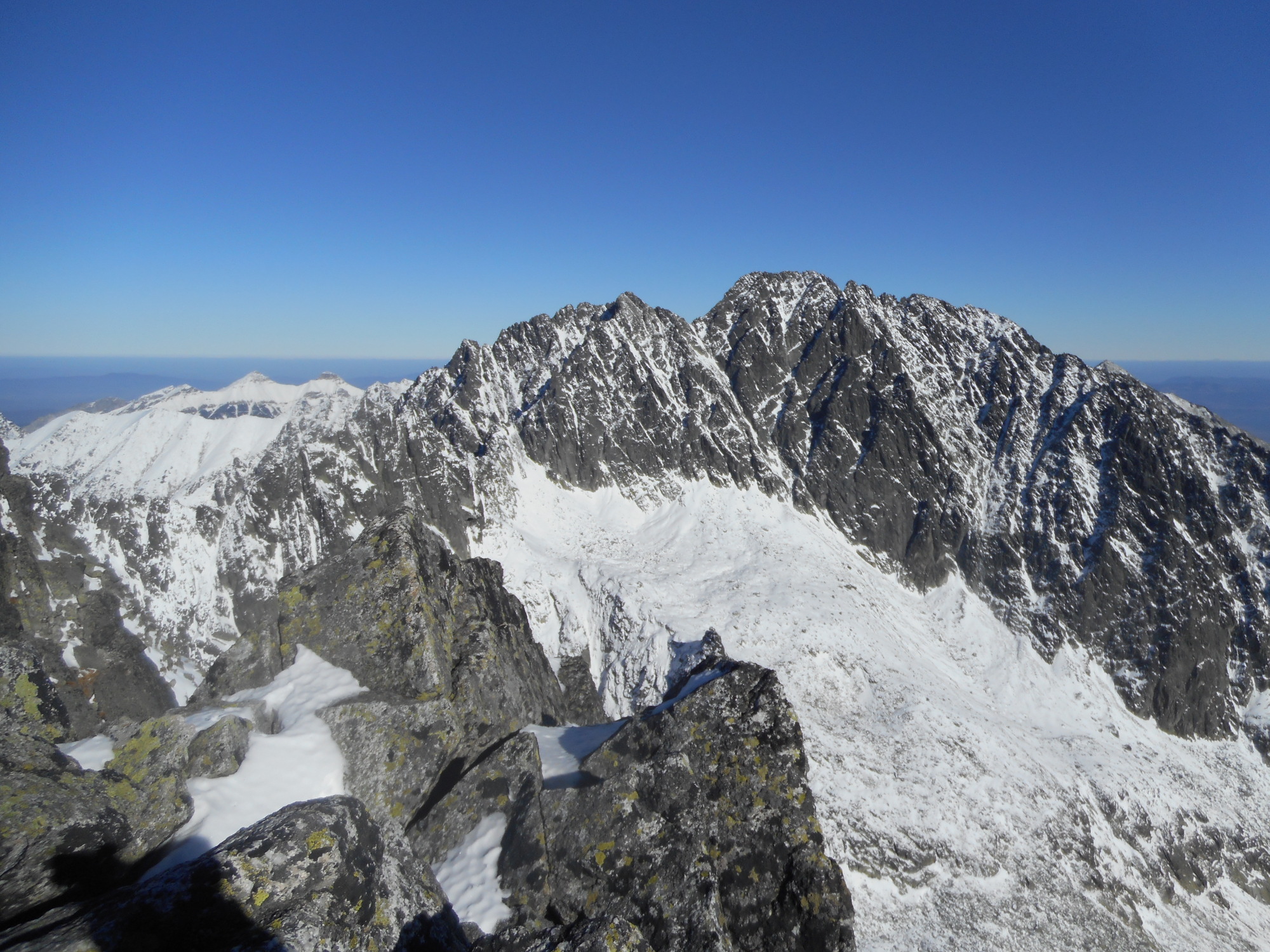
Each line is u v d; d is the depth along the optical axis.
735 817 8.85
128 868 7.37
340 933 6.36
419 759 9.88
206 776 8.59
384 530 13.20
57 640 27.09
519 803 9.16
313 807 7.10
